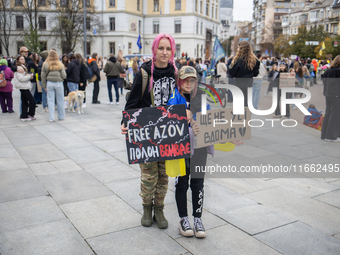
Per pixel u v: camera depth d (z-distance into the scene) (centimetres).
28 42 3794
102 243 256
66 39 3934
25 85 739
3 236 263
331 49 3016
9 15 4534
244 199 329
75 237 264
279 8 9306
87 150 523
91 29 4372
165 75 250
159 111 242
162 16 5072
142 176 267
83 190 359
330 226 279
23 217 296
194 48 5103
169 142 245
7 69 853
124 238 264
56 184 377
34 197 340
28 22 4528
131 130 247
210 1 5600
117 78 1041
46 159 473
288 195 336
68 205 322
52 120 756
